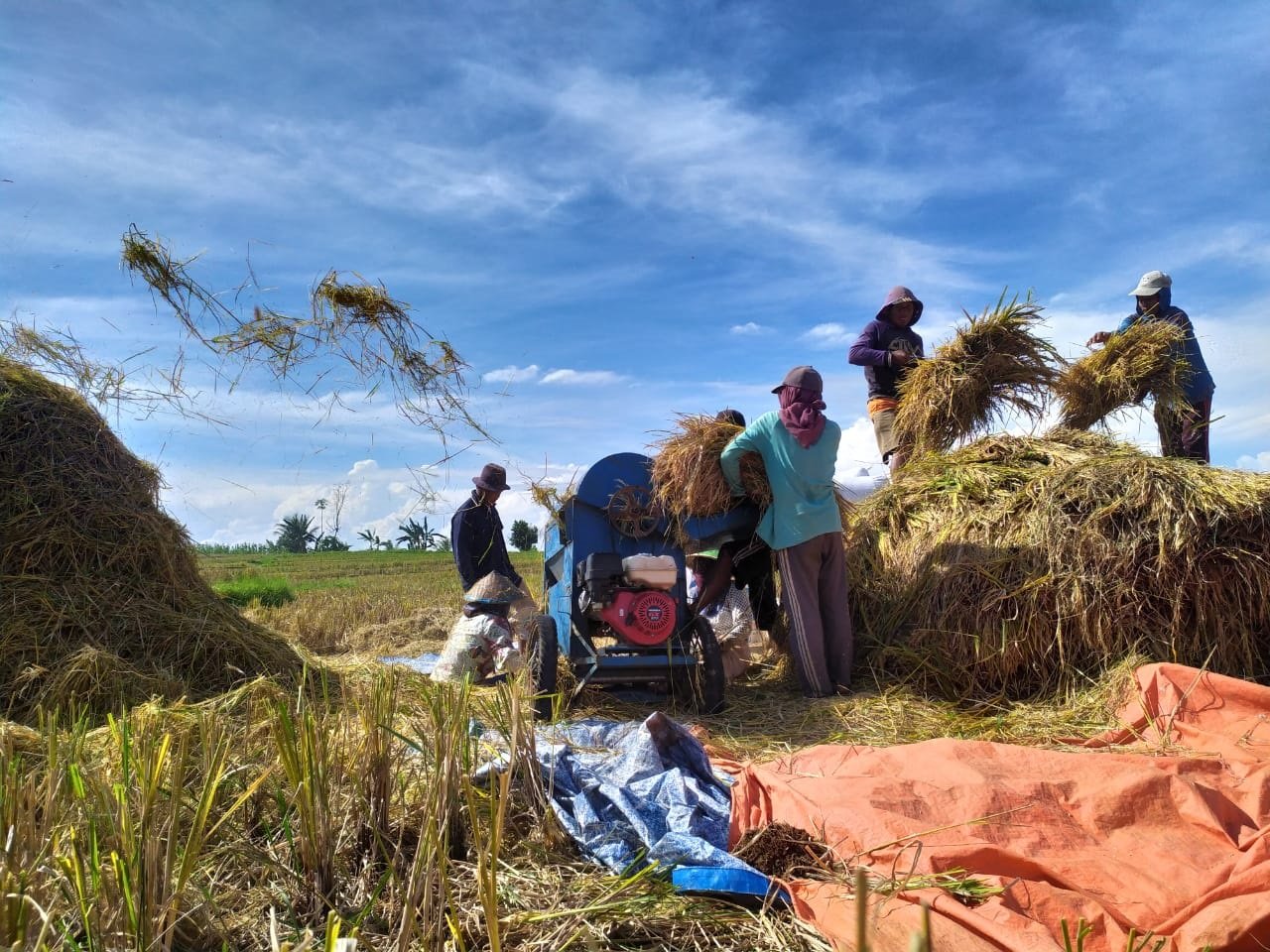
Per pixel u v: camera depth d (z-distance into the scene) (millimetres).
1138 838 3006
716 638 5820
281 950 1764
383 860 2770
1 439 5863
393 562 31156
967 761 3492
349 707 3625
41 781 2750
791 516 5906
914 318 7965
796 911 2525
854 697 5676
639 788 3484
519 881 2699
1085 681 5254
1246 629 5145
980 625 5512
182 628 5820
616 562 5555
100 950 1981
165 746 2434
